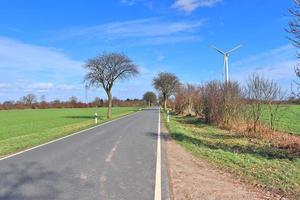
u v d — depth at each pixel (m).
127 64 53.03
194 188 9.59
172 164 13.41
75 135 24.75
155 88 102.75
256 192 9.29
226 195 8.91
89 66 52.34
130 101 166.25
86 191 8.97
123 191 9.02
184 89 61.91
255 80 26.88
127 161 13.66
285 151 17.52
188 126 34.16
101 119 49.81
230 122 30.89
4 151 16.61
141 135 24.78
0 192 8.74
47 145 18.81
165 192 9.01
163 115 61.88
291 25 13.05
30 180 10.16
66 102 126.06
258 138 23.16
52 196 8.45
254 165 13.32
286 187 9.91
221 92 32.72
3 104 111.00
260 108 24.78
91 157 14.57
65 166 12.47
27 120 49.81
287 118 39.09
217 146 19.41
